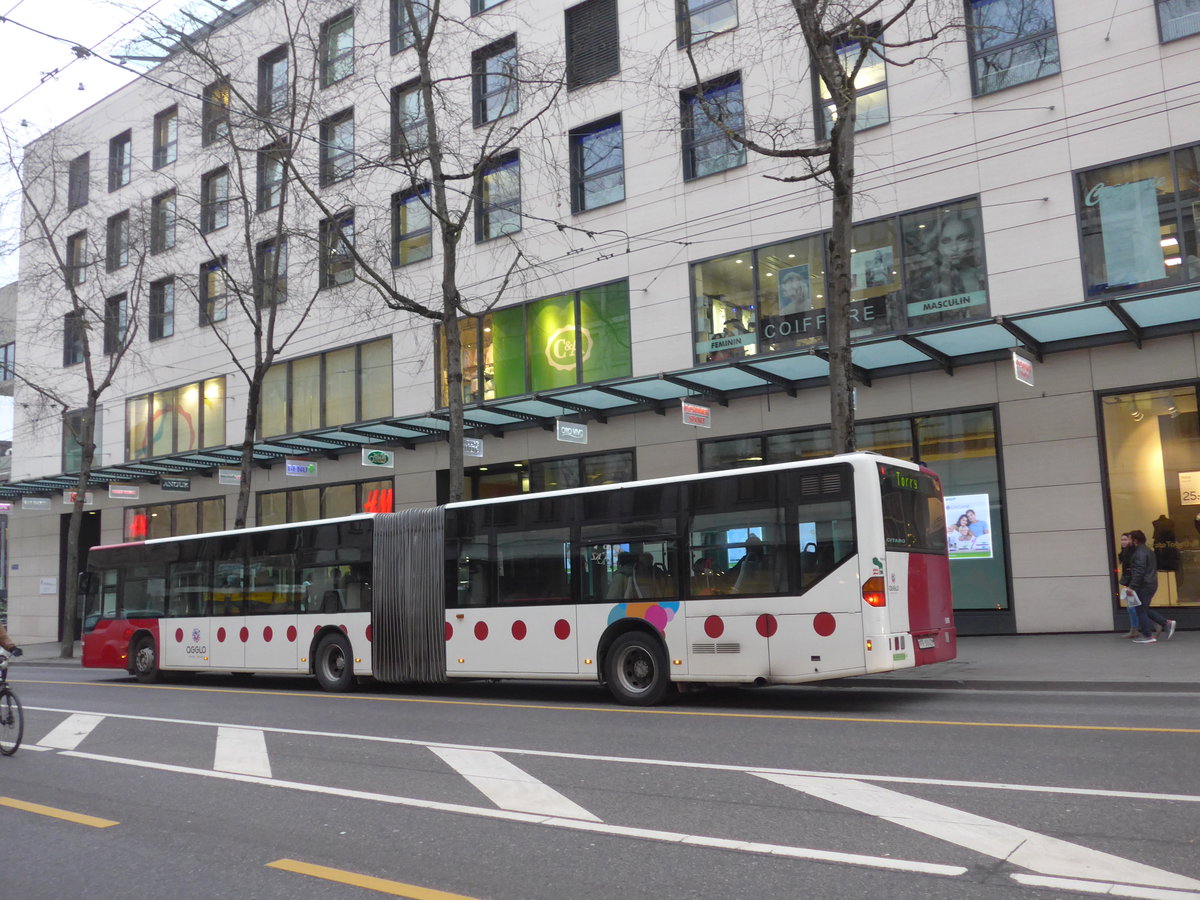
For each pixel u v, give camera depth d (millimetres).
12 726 10102
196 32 22938
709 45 21516
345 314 28047
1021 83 18188
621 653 12523
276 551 17125
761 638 11422
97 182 30797
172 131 33438
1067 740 8375
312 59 24938
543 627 13266
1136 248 16984
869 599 10797
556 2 24000
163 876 5574
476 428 24469
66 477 33219
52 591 37125
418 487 26281
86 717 13156
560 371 23391
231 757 9461
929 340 17391
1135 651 14203
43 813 7316
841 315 14406
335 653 16000
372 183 26594
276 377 29953
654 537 12406
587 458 23250
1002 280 18062
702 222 21531
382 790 7609
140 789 8102
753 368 18953
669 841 5785
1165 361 16688
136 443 34250
